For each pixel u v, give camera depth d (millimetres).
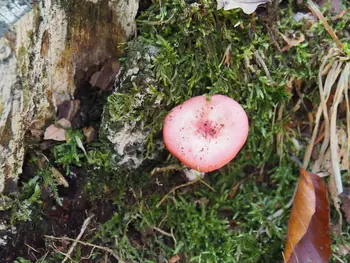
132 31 196
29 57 167
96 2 180
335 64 213
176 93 200
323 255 207
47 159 200
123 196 219
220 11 194
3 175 181
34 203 197
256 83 213
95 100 209
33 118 186
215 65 201
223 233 224
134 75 188
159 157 222
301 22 214
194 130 189
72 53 191
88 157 203
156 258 220
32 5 161
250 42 208
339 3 220
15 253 198
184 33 192
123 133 198
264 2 184
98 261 210
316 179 218
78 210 211
